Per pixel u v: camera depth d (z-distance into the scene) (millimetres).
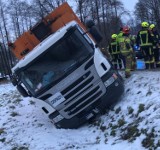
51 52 10875
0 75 52469
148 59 14992
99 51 11344
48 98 10938
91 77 10828
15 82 11281
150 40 14812
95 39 11391
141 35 14961
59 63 10836
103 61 11016
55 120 11141
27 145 10688
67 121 11109
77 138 10406
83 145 9812
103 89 10953
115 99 11211
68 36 10820
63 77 10758
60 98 10875
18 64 11062
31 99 16312
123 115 10297
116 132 9727
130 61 13586
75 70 10734
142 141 8461
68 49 10820
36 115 13648
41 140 10758
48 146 10211
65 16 13297
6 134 12055
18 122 13070
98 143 9703
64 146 9977
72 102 10914
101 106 11094
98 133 10344
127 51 13625
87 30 11445
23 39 13383
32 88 11016
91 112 11086
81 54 10773
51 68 10852
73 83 10773
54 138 10664
